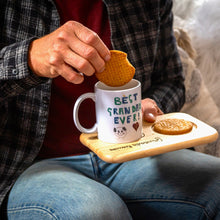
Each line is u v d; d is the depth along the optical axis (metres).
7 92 1.24
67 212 1.13
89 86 1.38
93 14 1.41
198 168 1.29
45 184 1.22
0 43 1.35
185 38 1.68
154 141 1.18
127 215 1.20
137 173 1.32
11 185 1.27
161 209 1.27
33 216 1.16
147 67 1.48
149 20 1.46
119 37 1.43
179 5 1.76
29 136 1.35
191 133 1.21
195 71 1.65
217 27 1.69
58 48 1.12
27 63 1.20
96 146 1.18
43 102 1.34
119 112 1.16
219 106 1.66
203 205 1.21
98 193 1.20
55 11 1.36
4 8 1.34
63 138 1.38
